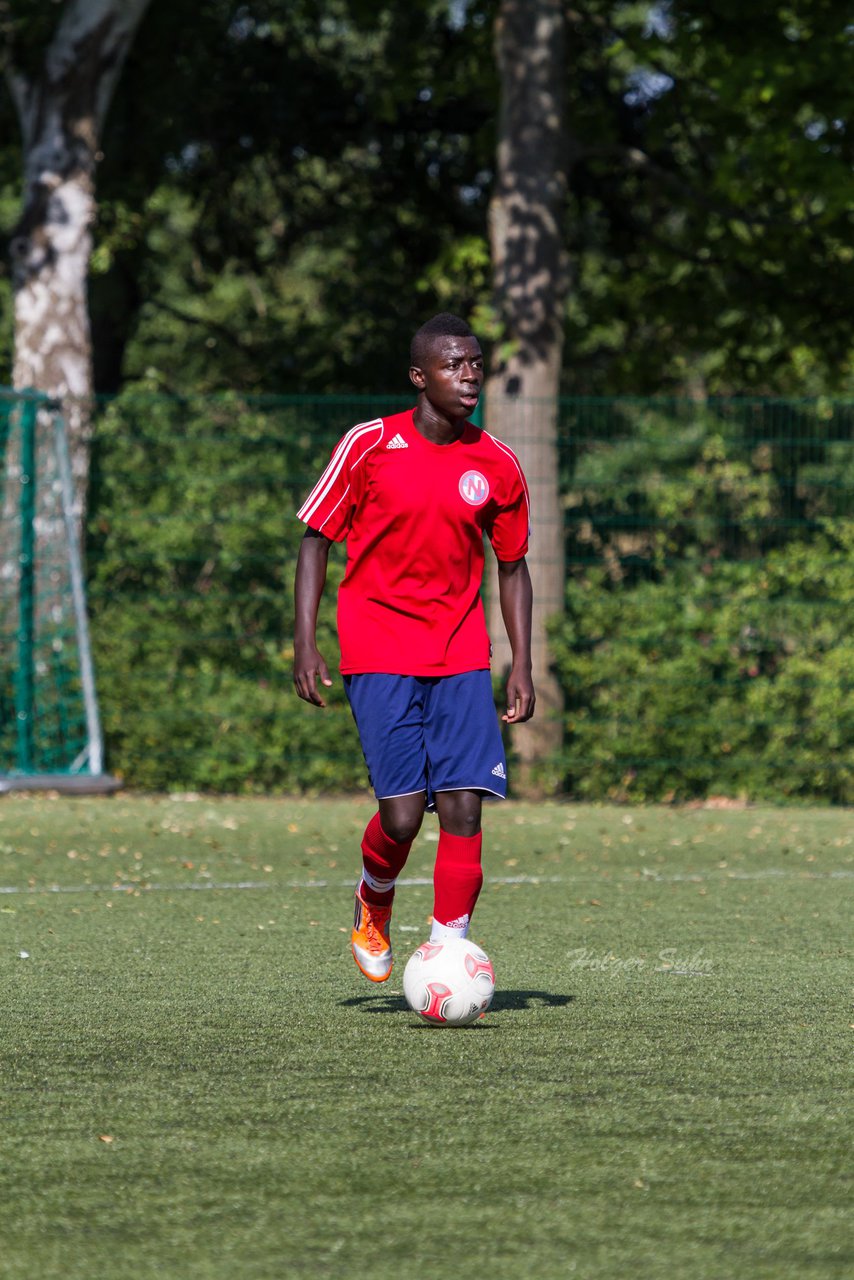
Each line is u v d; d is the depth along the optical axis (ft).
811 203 221.25
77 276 195.52
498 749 66.64
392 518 64.90
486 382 191.21
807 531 172.65
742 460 173.17
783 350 234.99
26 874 115.65
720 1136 48.78
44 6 200.03
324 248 271.28
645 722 171.12
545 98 185.26
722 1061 59.00
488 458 65.77
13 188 250.98
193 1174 44.88
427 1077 56.44
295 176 255.91
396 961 82.74
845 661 169.07
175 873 117.50
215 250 266.36
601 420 174.70
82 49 193.67
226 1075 56.75
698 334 238.27
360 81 246.06
